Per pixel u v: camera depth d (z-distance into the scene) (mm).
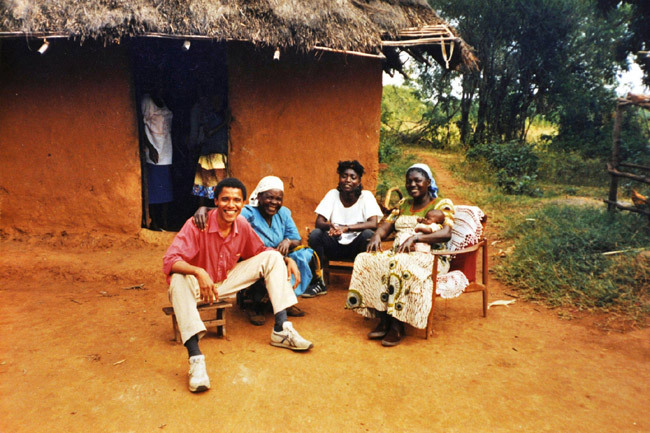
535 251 5250
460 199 9312
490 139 17062
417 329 3758
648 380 2986
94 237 5734
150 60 6410
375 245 3811
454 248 3941
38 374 2918
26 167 5715
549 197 9484
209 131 5922
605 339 3547
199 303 3311
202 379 2734
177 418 2520
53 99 5605
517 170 11727
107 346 3326
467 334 3664
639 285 4305
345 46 5191
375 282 3553
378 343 3494
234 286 3395
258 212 3943
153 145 6078
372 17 5492
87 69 5547
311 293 4461
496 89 17172
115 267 5016
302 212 5992
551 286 4438
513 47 16562
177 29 4895
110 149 5664
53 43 5488
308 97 5781
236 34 4945
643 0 12141
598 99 15672
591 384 2936
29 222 5785
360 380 2941
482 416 2604
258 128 5816
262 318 3811
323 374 3000
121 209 5754
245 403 2668
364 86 5793
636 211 5984
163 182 6281
